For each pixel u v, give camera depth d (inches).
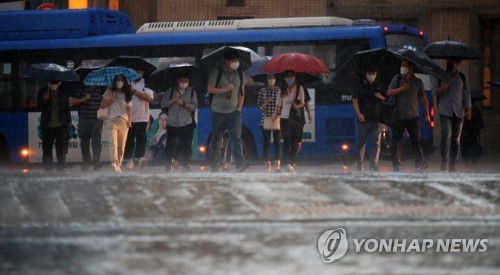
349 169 1476.4
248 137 1549.0
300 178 772.0
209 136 1560.0
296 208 615.8
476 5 2126.0
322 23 1555.1
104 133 1582.2
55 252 466.6
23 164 1672.0
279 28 1562.5
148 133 1573.6
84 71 1539.1
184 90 1286.9
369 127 1196.5
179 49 1576.0
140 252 468.1
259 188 706.2
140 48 1587.1
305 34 1534.2
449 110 1234.6
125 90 1204.5
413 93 1182.3
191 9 2135.8
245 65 1284.4
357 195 674.8
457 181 761.6
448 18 2129.7
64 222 561.6
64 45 1616.6
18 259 447.8
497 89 2143.2
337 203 637.9
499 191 705.6
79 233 522.0
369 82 1188.5
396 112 1182.3
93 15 1620.3
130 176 790.5
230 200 647.1
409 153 1553.9
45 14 1636.3
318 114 1523.1
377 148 1204.5
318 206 624.7
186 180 756.6
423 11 2126.0
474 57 1244.5
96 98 1336.1
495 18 2140.7
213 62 1248.2
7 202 636.1
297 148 1269.7
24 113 1644.9
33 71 1275.8
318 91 1524.4
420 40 1560.0
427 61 1181.7
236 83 1190.3
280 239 505.0
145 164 1328.7
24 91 1643.7
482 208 626.5
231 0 2129.7
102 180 755.4
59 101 1294.3
